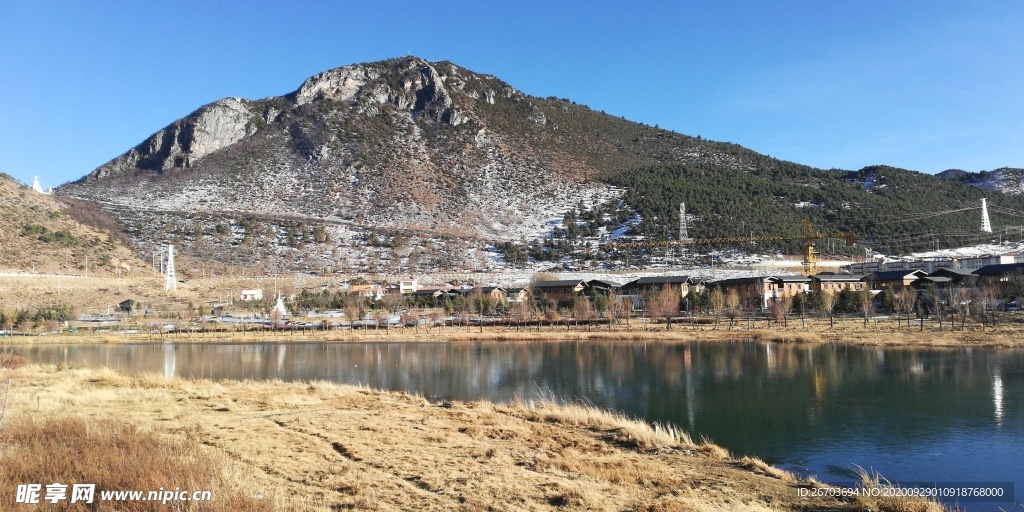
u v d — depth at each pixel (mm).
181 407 29469
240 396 33938
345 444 22188
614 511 15773
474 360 62844
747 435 30188
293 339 87938
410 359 64625
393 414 29469
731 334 78938
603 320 97875
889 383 43781
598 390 43875
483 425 27250
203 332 93938
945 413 34250
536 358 63594
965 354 57344
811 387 43125
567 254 184500
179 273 154625
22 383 35875
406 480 18000
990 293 86250
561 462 20609
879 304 100500
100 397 30938
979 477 23203
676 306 99500
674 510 15797
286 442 22125
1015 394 39031
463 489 17109
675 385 45219
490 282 150250
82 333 94875
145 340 88375
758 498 17828
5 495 13195
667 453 23578
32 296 116312
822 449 27516
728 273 152125
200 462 16312
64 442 17812
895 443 28297
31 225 149875
